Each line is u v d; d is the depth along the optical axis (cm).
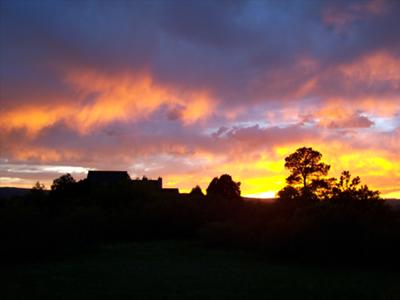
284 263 2306
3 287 1608
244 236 2962
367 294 1504
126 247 3139
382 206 2797
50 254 2508
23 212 2592
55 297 1441
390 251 2216
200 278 1798
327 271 2030
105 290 1548
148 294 1486
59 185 5066
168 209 3891
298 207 3114
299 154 4481
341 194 2970
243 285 1652
